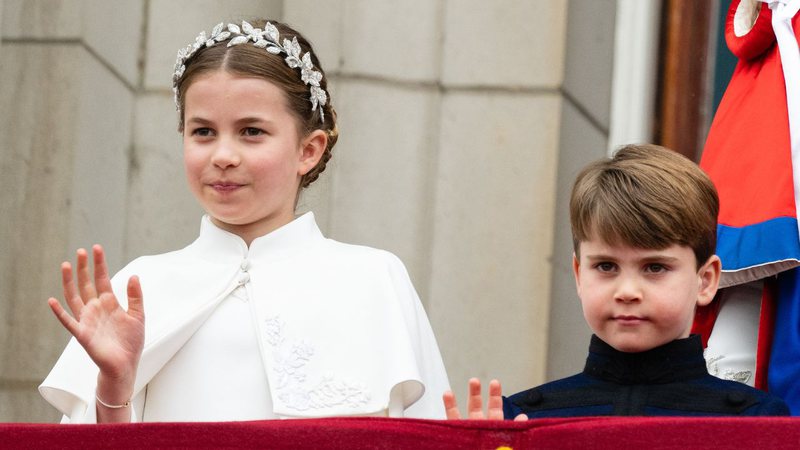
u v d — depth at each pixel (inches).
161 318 329.7
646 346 308.7
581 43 489.7
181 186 479.5
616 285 308.3
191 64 340.8
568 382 318.7
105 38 480.1
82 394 326.6
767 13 363.3
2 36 479.5
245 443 253.9
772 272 345.7
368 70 482.6
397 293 337.1
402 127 482.3
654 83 489.1
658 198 306.5
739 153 358.9
